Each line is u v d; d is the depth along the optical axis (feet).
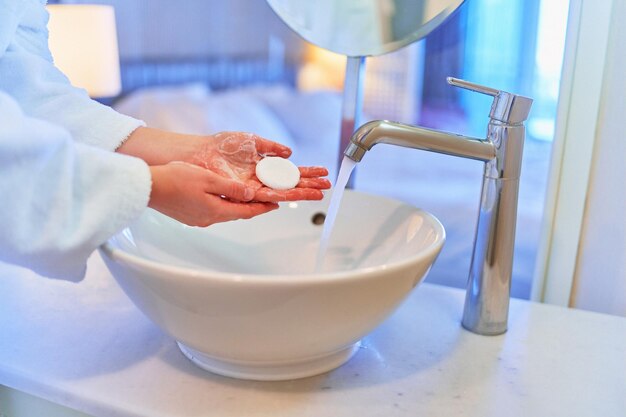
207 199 2.09
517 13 3.28
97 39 4.79
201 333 1.97
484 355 2.40
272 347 1.96
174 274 1.81
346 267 2.77
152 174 2.01
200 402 2.05
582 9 2.83
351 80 3.08
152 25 5.25
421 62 3.77
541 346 2.48
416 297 2.91
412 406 2.06
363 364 2.31
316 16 3.04
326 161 5.75
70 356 2.30
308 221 2.94
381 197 2.82
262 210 2.22
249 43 5.52
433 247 2.11
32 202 1.85
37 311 2.63
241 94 5.82
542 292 3.24
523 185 3.40
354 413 2.02
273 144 2.62
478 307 2.54
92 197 1.91
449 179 4.27
